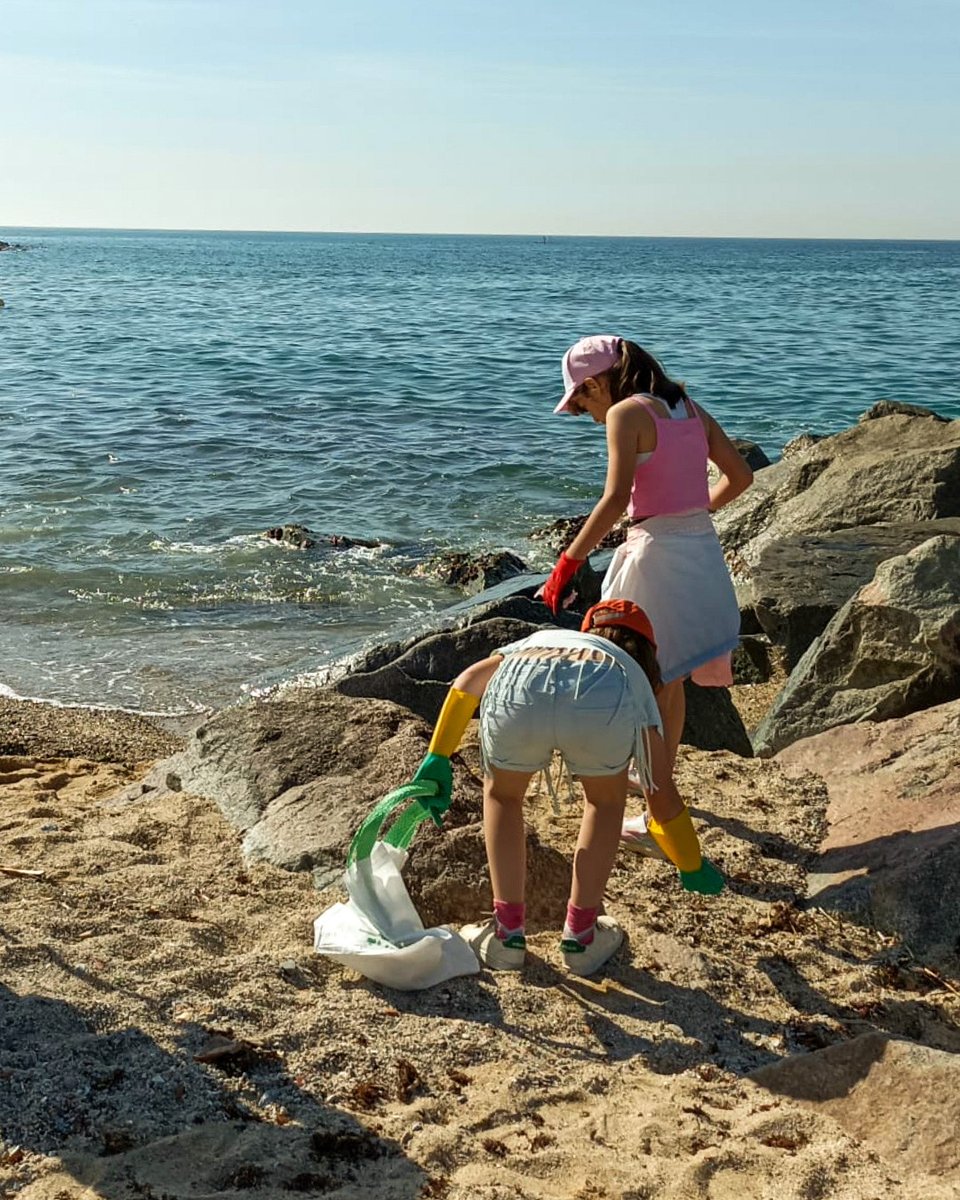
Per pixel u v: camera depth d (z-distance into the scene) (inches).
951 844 171.9
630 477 163.3
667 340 1534.2
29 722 317.4
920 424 432.1
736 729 257.0
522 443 807.1
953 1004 151.6
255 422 872.9
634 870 180.7
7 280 3243.1
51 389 1032.2
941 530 350.9
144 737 315.6
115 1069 127.3
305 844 177.5
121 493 649.6
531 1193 113.9
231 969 147.6
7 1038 131.8
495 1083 131.4
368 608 462.9
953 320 1940.2
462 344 1455.5
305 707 211.3
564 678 144.8
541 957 157.5
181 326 1701.5
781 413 964.0
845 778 210.8
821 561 336.5
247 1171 114.3
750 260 6791.3
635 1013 146.9
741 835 193.3
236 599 470.9
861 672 250.4
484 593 377.7
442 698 261.3
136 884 170.2
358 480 693.3
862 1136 126.3
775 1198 114.7
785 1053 140.8
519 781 151.7
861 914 169.5
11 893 165.3
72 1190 111.1
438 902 167.5
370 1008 142.5
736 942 163.0
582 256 7613.2
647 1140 123.0
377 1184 114.7
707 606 172.6
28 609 450.9
